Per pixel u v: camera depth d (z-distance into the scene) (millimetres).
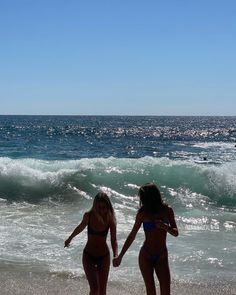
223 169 15672
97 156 32875
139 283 7555
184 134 75062
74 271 8117
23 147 38281
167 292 5559
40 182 15633
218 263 8672
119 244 9680
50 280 7664
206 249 9547
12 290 7176
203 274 8078
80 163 17375
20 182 15570
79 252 9219
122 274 7965
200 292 7242
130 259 8750
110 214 6066
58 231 10828
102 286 6027
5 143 43125
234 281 7746
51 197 14852
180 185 15328
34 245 9648
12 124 115250
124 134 71688
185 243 9984
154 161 17078
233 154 35594
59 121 161375
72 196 14852
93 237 6051
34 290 7195
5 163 16906
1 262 8523
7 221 11789
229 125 132750
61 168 17172
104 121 169250
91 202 14336
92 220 6066
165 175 15883
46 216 12484
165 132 82000
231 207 13875
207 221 12070
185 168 15961
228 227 11539
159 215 5688
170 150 40219
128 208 13359
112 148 41219
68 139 54062
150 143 50312
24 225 11375
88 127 102312
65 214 12781
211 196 14695
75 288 7316
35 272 8039
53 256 8953
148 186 5785
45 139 52469
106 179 15844
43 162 17875
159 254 5621
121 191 15156
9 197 14781
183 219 12234
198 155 34844
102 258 6047
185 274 8062
